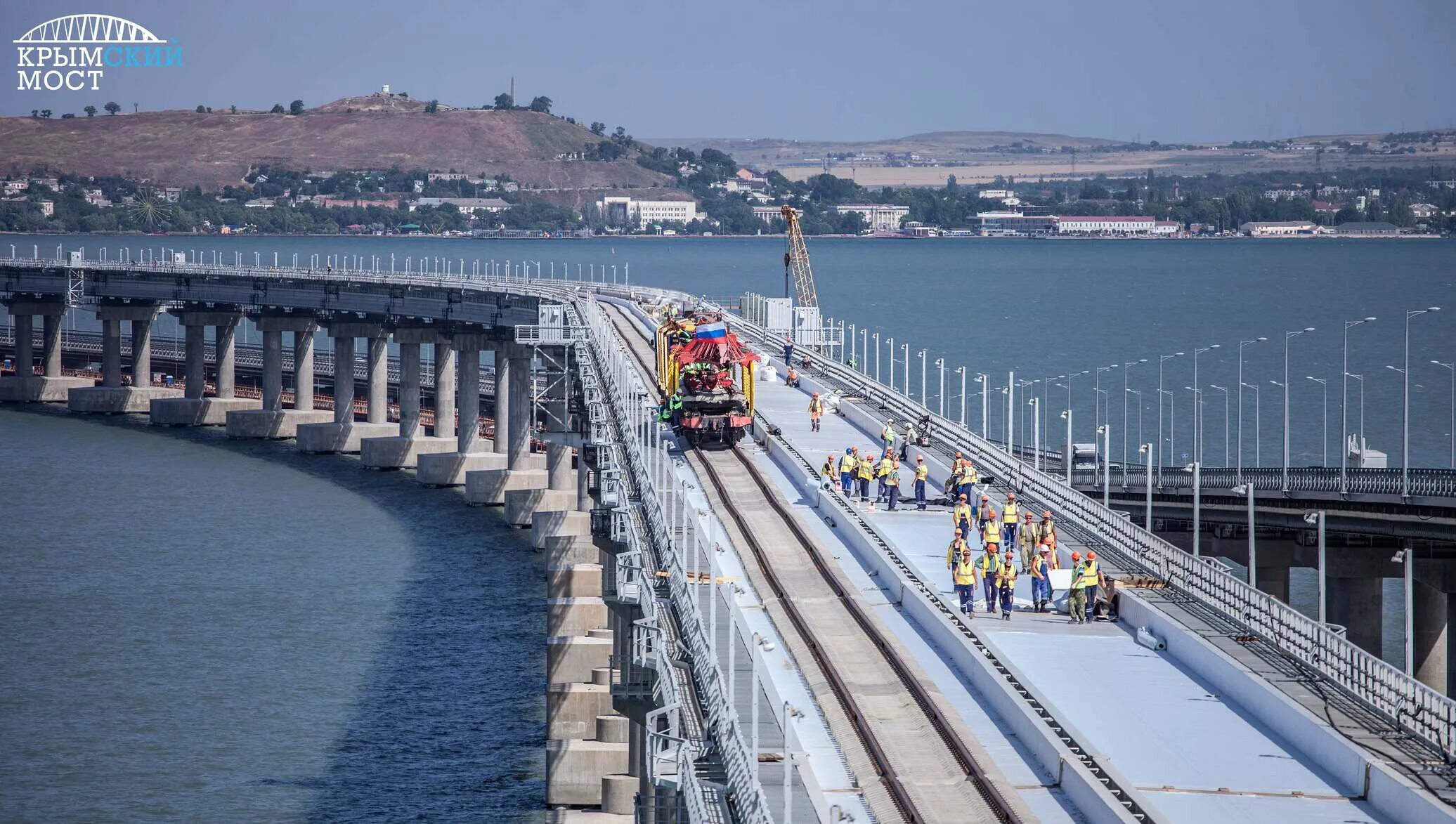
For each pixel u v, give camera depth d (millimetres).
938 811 49688
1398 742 52219
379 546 145500
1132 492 121688
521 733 93750
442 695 100188
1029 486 94500
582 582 105000
